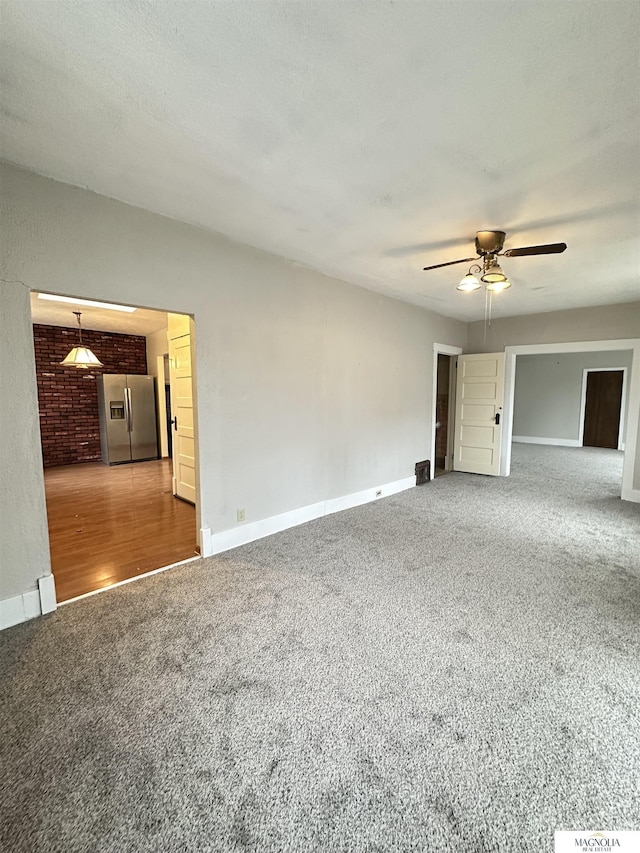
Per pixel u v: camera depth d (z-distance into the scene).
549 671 1.86
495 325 6.11
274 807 1.25
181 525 3.86
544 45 1.30
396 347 4.93
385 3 1.16
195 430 3.02
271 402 3.48
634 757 1.42
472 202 2.41
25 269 2.13
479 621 2.26
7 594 2.18
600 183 2.18
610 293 4.50
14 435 2.15
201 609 2.37
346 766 1.38
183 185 2.26
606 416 9.09
